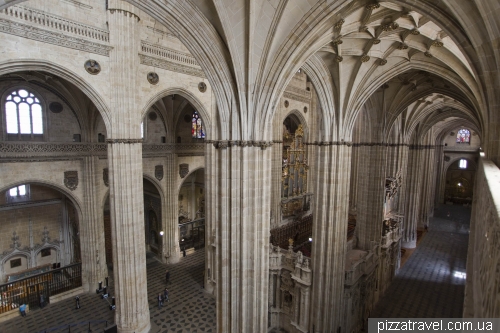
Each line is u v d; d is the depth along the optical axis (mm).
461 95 16422
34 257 22469
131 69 14930
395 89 17625
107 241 26453
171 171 25828
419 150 28328
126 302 15391
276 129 25844
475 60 6777
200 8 9023
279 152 26375
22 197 21781
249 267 10875
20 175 17125
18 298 19312
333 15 8766
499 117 6000
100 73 14258
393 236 22312
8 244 21219
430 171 34125
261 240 10820
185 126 27438
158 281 22781
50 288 20672
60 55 12992
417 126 28203
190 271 24562
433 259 26703
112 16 14445
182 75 18453
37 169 17859
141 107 16391
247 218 10641
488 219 3256
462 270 24500
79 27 13453
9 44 11625
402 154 26031
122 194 14844
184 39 9430
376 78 14094
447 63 11664
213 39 9367
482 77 6684
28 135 18250
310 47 9867
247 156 10312
